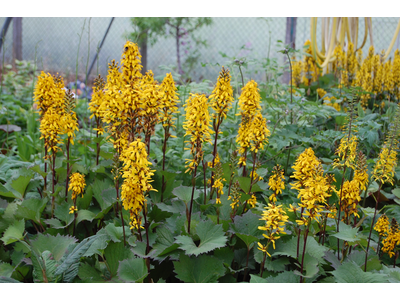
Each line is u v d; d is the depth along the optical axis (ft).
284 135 8.29
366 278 5.12
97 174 7.36
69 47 23.15
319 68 14.25
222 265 5.42
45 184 6.93
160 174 6.78
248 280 5.90
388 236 5.94
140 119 6.31
